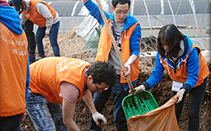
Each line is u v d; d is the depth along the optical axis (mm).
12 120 1465
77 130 1832
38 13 3465
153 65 3678
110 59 2604
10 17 1407
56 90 1871
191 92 2434
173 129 2100
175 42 2035
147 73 3512
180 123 3334
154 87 3510
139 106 2488
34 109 2029
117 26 2529
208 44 4113
